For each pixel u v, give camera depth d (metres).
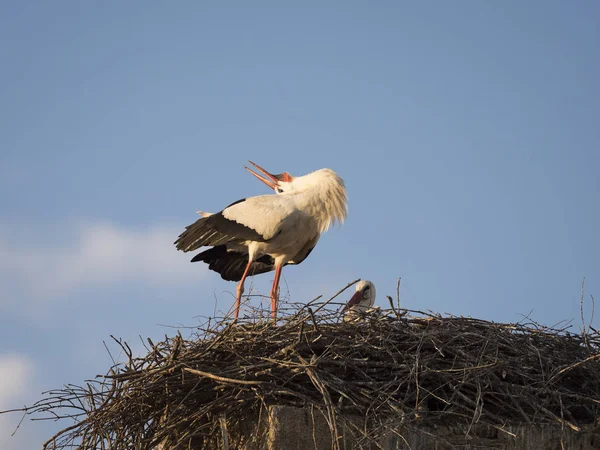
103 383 11.54
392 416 10.73
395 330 11.62
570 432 11.38
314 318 11.10
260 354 11.35
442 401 11.30
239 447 11.22
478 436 11.20
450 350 11.45
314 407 10.71
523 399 11.29
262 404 10.94
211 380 11.30
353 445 10.61
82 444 11.59
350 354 11.21
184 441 11.53
